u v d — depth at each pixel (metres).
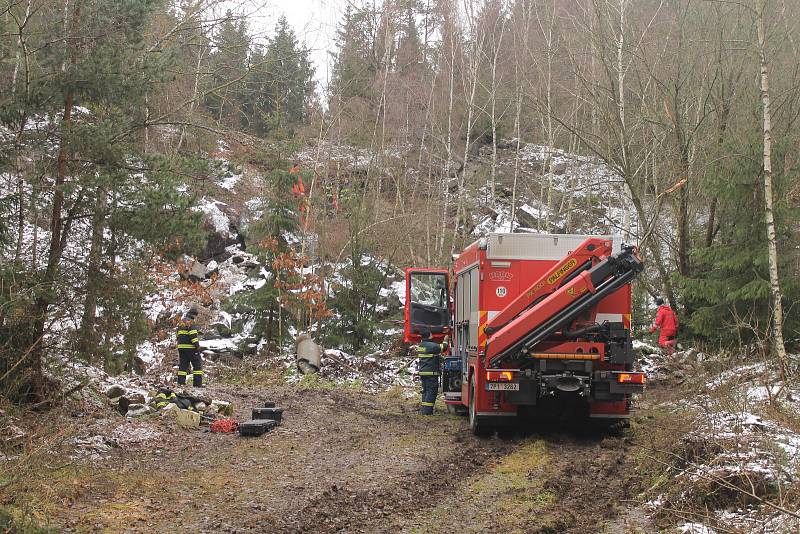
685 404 14.05
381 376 21.47
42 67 11.23
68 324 11.29
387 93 34.69
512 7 34.88
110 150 11.31
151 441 11.07
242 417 14.06
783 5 22.28
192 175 12.34
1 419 9.27
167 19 15.23
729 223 23.14
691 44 23.97
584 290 12.11
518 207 37.16
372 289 25.30
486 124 40.53
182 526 7.03
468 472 9.78
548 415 12.73
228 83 15.77
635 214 33.78
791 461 7.77
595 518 7.59
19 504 7.07
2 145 10.78
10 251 11.03
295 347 23.84
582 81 24.72
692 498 7.56
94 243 11.38
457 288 16.09
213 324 24.77
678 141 23.45
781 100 21.78
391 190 36.84
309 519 7.31
